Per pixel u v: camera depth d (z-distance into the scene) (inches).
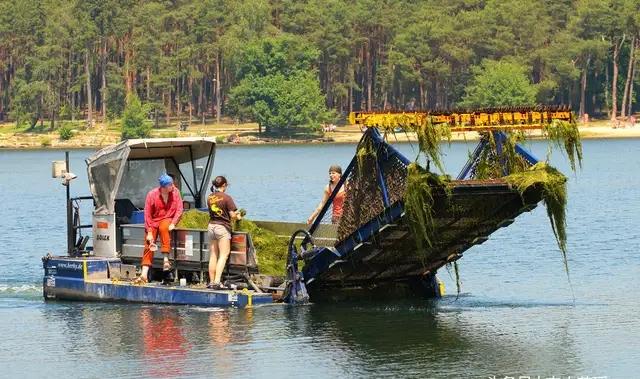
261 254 1316.4
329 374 987.3
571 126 1182.9
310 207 2669.8
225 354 1055.6
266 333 1135.0
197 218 1333.7
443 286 1350.9
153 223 1290.6
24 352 1085.1
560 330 1149.1
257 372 995.9
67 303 1330.0
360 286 1312.7
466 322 1189.7
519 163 1201.4
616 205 2598.4
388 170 1173.7
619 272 1514.5
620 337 1112.2
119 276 1338.6
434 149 1149.1
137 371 1005.8
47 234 2183.8
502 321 1194.0
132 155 1366.9
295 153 6786.4
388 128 1162.6
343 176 1214.9
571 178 3703.3
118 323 1195.3
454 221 1195.3
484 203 1182.9
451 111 1162.0
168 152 1382.9
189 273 1310.3
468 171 1235.2
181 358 1043.9
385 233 1194.0
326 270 1246.9
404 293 1336.1
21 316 1253.7
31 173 5059.1
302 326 1164.5
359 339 1112.2
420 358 1038.4
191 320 1195.3
